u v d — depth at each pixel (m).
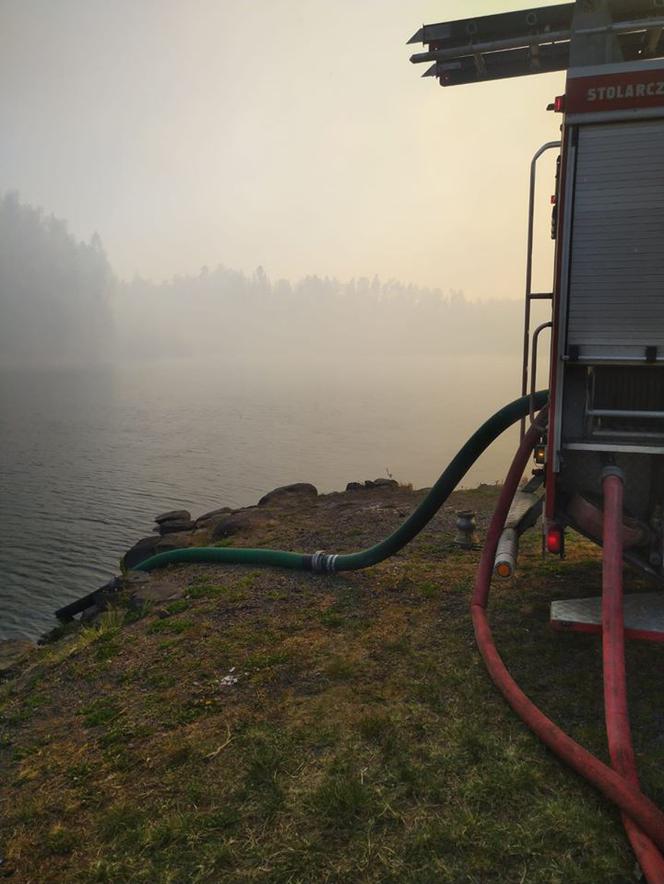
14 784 3.66
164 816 3.22
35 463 63.91
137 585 7.06
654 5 3.93
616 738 3.26
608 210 3.97
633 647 4.62
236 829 3.09
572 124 3.98
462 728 3.72
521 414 5.49
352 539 7.86
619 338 4.02
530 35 4.58
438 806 3.13
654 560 4.30
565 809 3.04
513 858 2.79
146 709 4.29
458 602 5.59
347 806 3.15
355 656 4.74
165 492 51.09
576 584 5.85
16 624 22.47
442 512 9.00
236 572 7.08
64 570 29.88
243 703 4.23
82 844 3.11
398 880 2.72
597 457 4.40
